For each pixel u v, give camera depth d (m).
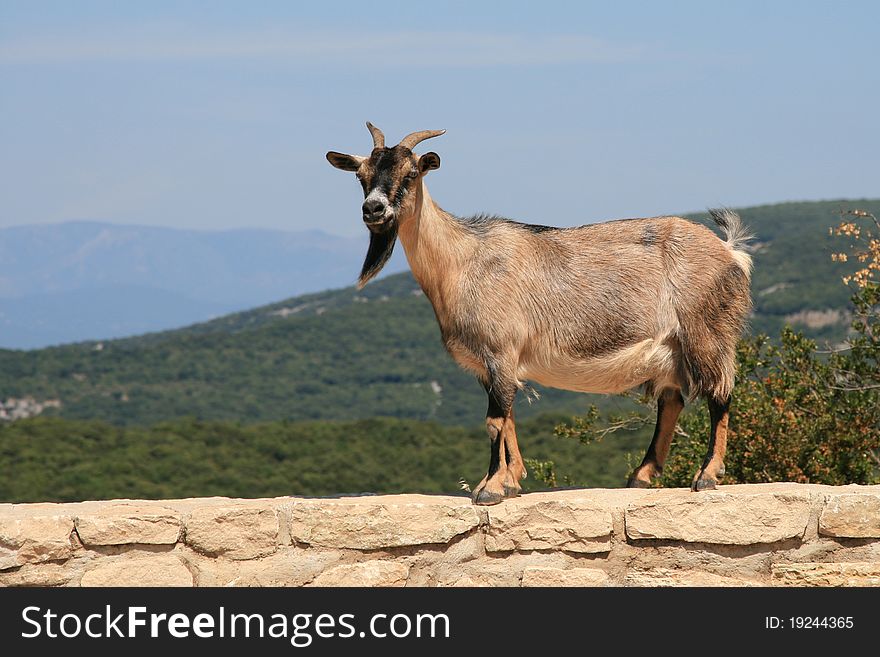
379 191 7.02
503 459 7.18
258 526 6.79
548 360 7.40
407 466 37.66
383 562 6.85
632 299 7.38
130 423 83.06
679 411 7.83
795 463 10.73
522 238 7.42
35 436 41.00
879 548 6.84
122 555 6.68
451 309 7.30
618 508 6.93
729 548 6.88
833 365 11.10
